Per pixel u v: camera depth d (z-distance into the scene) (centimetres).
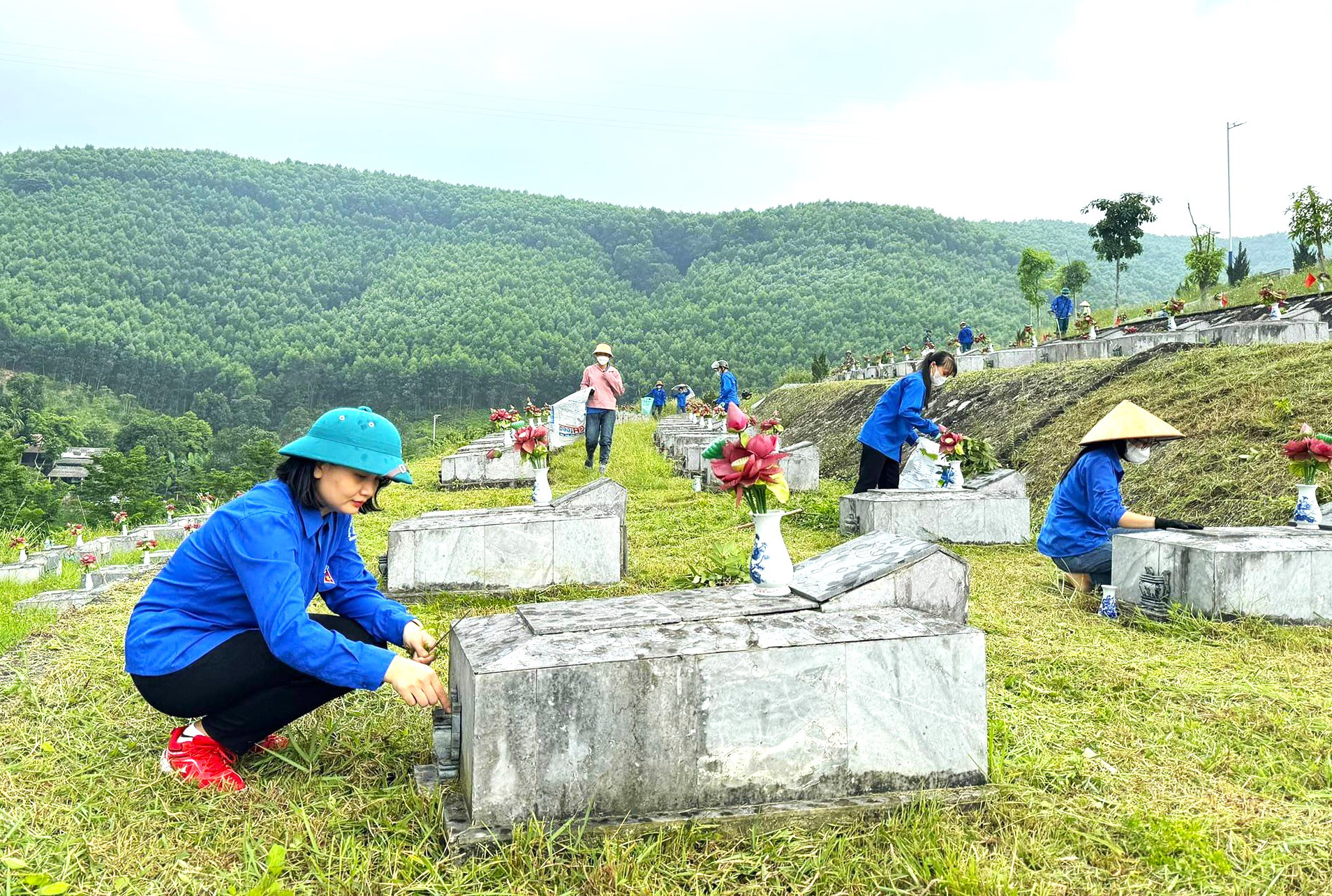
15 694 403
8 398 9056
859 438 938
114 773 307
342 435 288
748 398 4697
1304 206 2852
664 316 17662
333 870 238
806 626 285
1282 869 241
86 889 233
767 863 242
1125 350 1554
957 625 290
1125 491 948
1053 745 327
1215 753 319
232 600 295
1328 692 389
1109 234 3891
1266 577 504
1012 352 1892
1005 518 841
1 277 16138
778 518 343
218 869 242
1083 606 566
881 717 274
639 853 239
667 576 645
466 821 250
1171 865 243
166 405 12556
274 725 306
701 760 261
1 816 272
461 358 13362
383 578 642
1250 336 1311
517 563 614
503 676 246
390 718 357
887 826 257
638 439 2572
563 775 251
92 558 931
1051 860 246
